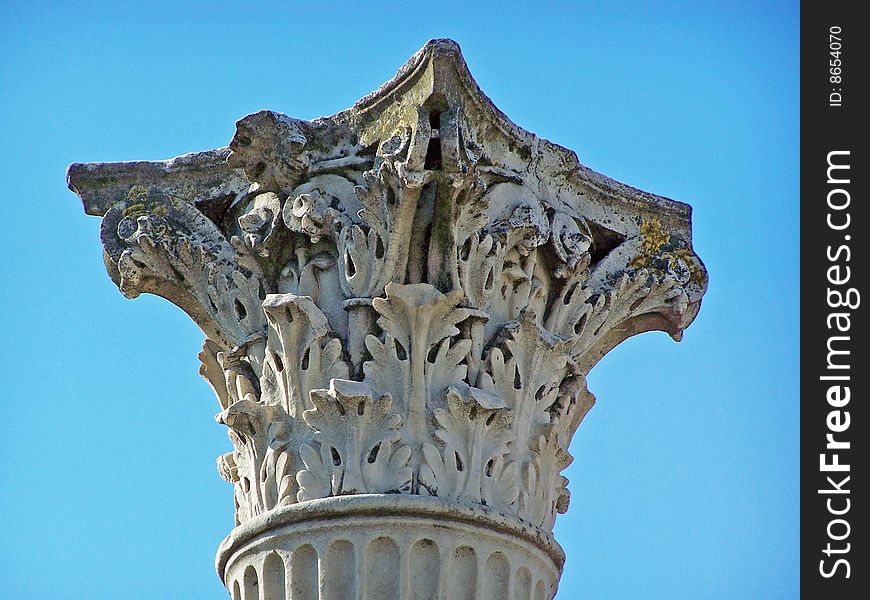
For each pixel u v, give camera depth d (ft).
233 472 42.98
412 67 41.47
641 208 48.14
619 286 46.57
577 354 45.50
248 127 43.09
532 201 43.98
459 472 39.75
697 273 48.57
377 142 42.91
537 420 42.65
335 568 38.52
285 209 42.98
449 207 40.81
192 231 45.34
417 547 38.65
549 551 41.45
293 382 41.09
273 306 41.39
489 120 43.19
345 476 39.14
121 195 45.88
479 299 41.81
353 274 41.55
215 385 45.14
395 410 40.14
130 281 44.70
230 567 41.01
